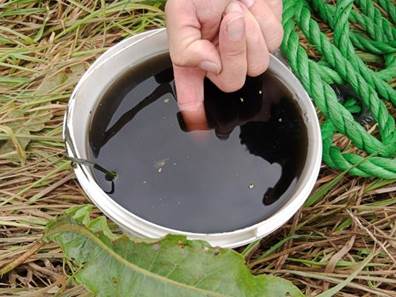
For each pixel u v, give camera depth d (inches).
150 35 15.1
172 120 14.9
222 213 13.9
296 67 16.7
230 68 13.7
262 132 14.8
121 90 15.1
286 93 15.3
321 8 18.6
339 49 17.5
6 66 17.9
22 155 16.5
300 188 14.0
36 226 15.8
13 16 18.9
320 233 15.9
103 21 18.6
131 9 18.7
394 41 18.2
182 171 14.3
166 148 14.5
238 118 14.9
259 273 15.4
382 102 17.1
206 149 14.6
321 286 15.4
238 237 13.4
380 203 16.3
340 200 16.3
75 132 14.1
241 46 13.3
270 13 14.2
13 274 15.4
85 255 13.4
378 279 15.2
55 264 15.7
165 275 12.9
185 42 13.7
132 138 14.7
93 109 14.9
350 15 18.6
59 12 18.9
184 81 14.5
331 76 17.1
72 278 14.2
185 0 13.6
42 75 17.8
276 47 14.8
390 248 15.8
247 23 13.7
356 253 15.8
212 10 13.7
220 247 12.7
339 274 15.3
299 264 15.7
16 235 15.8
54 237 13.7
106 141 14.6
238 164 14.4
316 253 15.8
